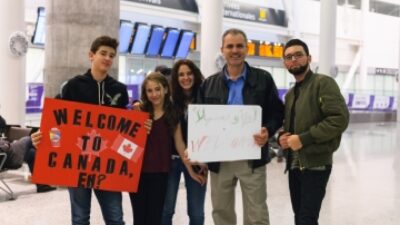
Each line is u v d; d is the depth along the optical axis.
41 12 11.73
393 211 5.02
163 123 2.96
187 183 3.34
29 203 5.20
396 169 7.82
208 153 2.81
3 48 7.75
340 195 5.79
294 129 2.89
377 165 8.23
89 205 2.94
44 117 2.75
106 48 2.82
